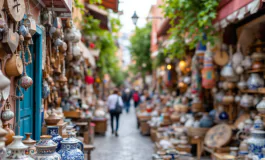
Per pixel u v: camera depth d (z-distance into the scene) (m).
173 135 9.92
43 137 3.96
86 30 13.42
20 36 4.08
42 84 5.89
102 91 30.50
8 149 3.32
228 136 7.86
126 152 10.20
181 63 12.79
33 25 4.45
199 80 10.87
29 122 5.48
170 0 7.81
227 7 6.59
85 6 13.23
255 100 7.75
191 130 8.98
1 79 2.54
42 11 5.71
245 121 7.48
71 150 4.13
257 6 5.10
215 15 7.26
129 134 14.43
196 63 10.67
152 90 26.31
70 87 9.17
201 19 7.10
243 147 6.99
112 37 17.78
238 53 8.08
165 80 16.66
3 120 3.78
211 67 8.69
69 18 6.59
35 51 5.62
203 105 11.16
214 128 8.42
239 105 8.98
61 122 5.77
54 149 3.71
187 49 11.75
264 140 6.02
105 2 12.93
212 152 7.93
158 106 14.75
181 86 13.91
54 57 6.32
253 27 7.67
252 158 5.86
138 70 28.75
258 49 7.56
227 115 8.99
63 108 8.65
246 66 7.84
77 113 8.61
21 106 5.00
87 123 8.75
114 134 14.34
